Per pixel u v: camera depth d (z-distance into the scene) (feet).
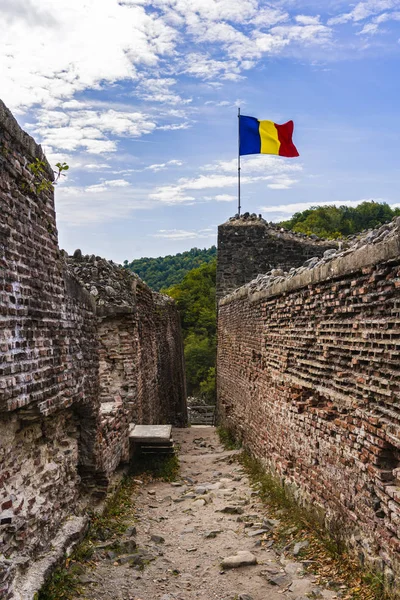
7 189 13.97
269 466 29.99
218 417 65.62
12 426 14.88
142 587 16.55
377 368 16.37
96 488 23.27
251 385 37.29
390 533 15.05
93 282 35.63
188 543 20.68
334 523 19.13
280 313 28.19
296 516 22.30
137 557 18.48
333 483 19.52
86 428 22.17
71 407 20.54
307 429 22.59
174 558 19.13
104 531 20.51
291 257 70.79
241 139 66.49
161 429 34.91
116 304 35.83
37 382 15.64
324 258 22.27
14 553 14.37
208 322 140.56
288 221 164.35
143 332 43.65
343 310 19.02
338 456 19.10
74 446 21.29
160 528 22.61
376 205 159.63
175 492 28.89
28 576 14.32
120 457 29.22
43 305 16.48
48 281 17.10
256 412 34.99
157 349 55.72
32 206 15.87
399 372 14.90
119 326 37.32
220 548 20.06
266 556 19.15
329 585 16.14
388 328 15.53
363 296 17.19
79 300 20.79
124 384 37.14
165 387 63.41
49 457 18.29
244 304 41.24
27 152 15.51
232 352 49.06
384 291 15.72
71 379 19.10
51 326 17.15
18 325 14.39
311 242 71.15
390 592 14.60
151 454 34.12
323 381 21.40
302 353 24.27
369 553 16.24
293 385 24.98
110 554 18.52
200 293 145.48
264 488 27.53
